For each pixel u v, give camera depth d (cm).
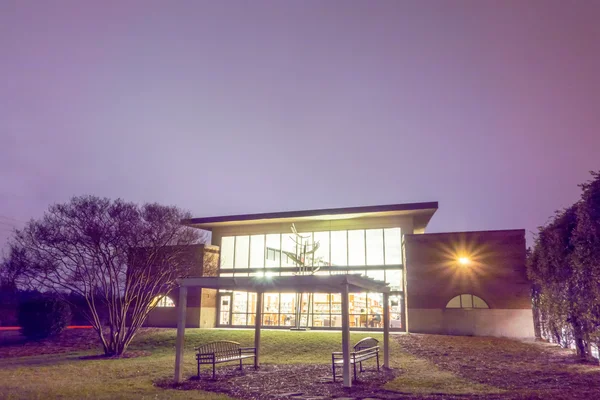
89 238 2012
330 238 3005
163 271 2258
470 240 2542
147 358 1941
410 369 1436
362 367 1489
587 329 1408
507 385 1109
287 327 2889
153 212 2156
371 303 2859
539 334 2306
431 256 2584
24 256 2000
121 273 2131
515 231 2489
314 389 1148
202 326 2928
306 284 1282
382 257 2878
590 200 1167
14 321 3591
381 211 2797
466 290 2492
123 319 2081
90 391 1173
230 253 3197
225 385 1238
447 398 966
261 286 1366
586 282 1321
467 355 1734
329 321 2892
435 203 2738
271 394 1096
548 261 1627
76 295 3278
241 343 2173
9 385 1291
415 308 2552
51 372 1584
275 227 3125
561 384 1091
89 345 2433
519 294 2416
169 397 1072
